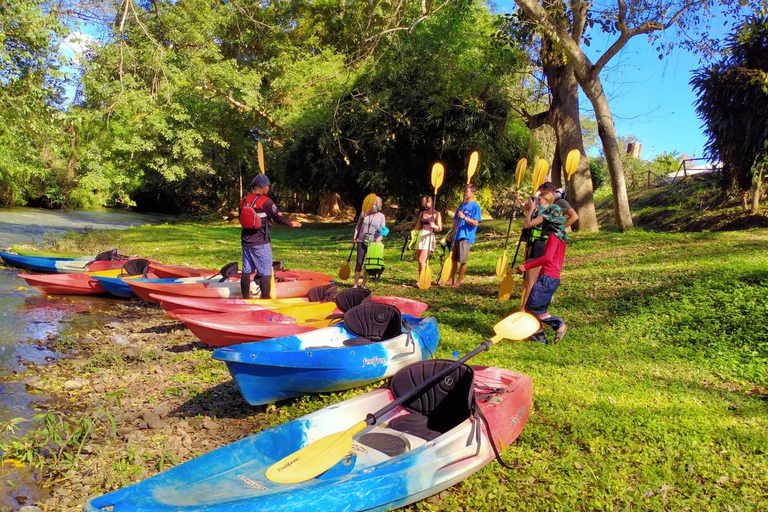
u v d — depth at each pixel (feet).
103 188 96.37
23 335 27.35
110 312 33.19
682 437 16.38
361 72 80.33
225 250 59.41
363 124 79.56
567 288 35.09
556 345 25.27
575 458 15.25
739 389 20.49
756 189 55.67
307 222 127.75
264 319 23.84
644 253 43.45
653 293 31.48
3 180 105.81
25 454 15.47
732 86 51.57
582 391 19.79
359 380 19.67
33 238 65.00
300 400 19.53
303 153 101.60
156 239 69.36
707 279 31.81
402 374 16.31
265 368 17.47
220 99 104.53
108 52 69.72
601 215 85.56
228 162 135.74
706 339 25.22
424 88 71.82
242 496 11.46
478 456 14.03
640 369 22.38
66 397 20.04
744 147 52.65
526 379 17.33
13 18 48.85
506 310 31.19
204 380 21.75
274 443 13.56
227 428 17.54
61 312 32.48
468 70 70.23
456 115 72.23
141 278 35.27
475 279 40.83
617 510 13.16
